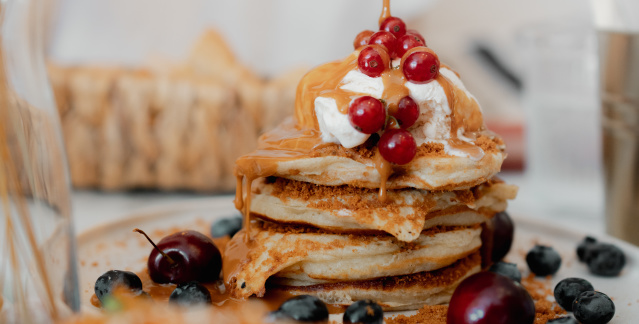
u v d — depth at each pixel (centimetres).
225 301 41
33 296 36
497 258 46
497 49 90
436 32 95
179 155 63
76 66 66
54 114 37
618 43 49
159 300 41
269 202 42
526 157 69
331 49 77
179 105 62
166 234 50
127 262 46
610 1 49
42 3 36
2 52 35
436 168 40
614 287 45
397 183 40
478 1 95
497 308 38
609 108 50
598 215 60
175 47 76
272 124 62
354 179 40
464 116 41
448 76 42
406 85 40
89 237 48
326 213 41
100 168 64
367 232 41
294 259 41
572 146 60
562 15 94
